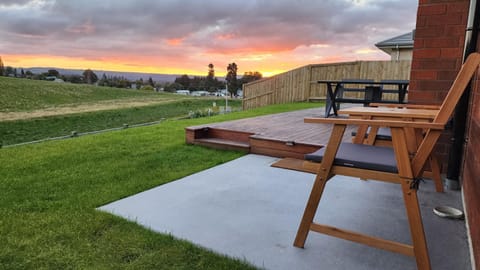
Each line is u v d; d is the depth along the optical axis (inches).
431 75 109.9
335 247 64.7
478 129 61.7
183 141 178.7
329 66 374.9
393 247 55.7
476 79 81.2
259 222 76.2
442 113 52.5
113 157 140.3
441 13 106.2
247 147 152.8
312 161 63.5
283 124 196.7
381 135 93.2
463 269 56.6
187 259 59.1
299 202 89.4
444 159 109.3
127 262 57.6
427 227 73.3
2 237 65.8
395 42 379.2
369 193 95.6
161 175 114.0
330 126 188.7
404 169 53.9
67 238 66.0
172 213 81.0
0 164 125.9
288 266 57.6
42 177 109.4
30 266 55.7
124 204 86.6
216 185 104.1
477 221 55.8
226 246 64.5
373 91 202.1
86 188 99.0
